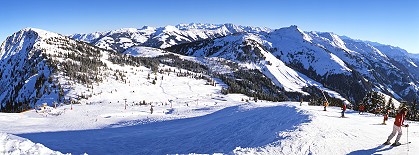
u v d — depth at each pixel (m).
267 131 22.86
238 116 34.12
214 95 188.25
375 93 54.25
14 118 60.84
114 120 58.50
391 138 16.23
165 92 186.12
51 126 49.97
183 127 36.75
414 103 54.75
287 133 19.34
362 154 14.85
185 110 77.94
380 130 20.39
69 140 31.42
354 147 15.97
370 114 34.12
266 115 30.09
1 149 13.01
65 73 188.12
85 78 180.38
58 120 59.69
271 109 32.78
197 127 34.09
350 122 23.58
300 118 23.91
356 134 18.62
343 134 18.55
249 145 20.05
